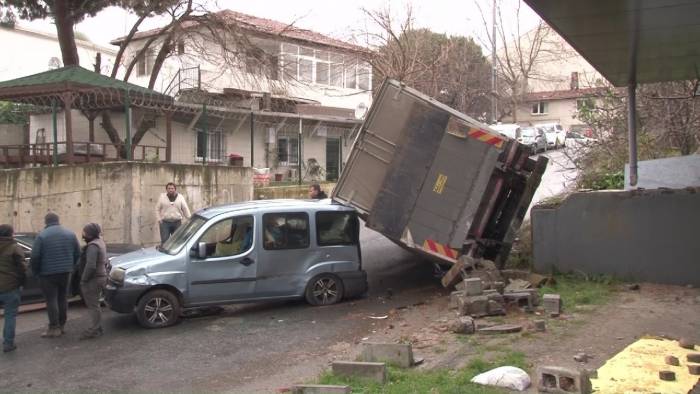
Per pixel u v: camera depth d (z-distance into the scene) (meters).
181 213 13.51
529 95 40.50
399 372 5.96
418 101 10.06
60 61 33.22
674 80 10.70
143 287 8.98
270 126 27.22
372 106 10.31
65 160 17.67
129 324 9.34
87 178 15.09
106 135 21.88
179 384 6.49
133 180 14.75
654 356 5.96
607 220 9.71
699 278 8.92
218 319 9.49
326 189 22.77
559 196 15.08
